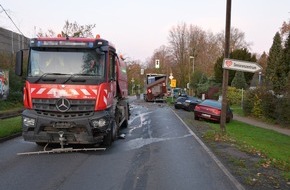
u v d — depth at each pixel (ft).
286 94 81.30
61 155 33.58
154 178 26.05
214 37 289.33
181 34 260.01
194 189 23.36
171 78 171.73
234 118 98.63
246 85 170.19
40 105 34.17
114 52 38.86
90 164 30.09
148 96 180.14
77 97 34.17
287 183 25.16
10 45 103.50
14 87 105.09
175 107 123.85
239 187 23.81
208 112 80.07
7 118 64.28
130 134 50.90
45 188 22.93
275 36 133.08
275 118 86.43
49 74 34.60
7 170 27.48
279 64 103.50
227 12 47.52
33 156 32.91
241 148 40.29
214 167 30.04
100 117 34.19
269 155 39.32
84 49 35.24
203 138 48.21
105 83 35.12
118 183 24.47
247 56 199.31
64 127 33.58
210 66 263.90
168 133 53.31
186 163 31.55
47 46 35.01
